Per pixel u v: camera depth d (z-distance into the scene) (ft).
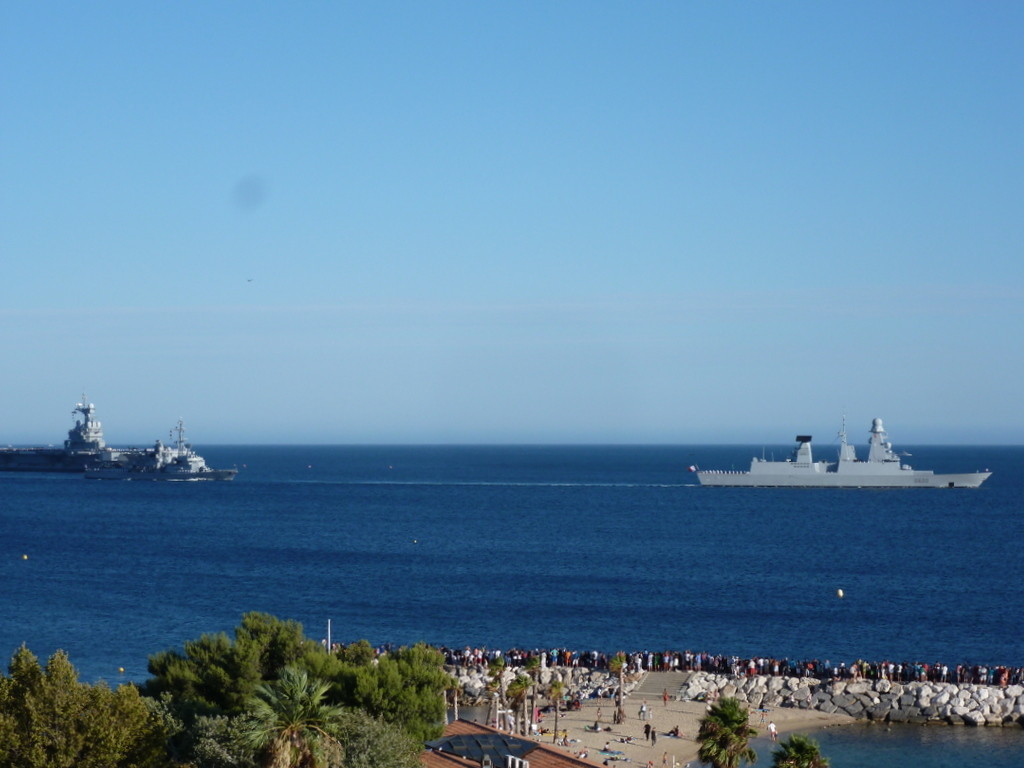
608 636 352.28
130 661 314.76
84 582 460.96
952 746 237.66
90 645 334.65
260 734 128.57
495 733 189.88
